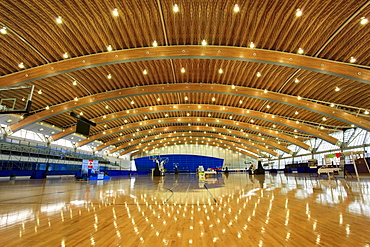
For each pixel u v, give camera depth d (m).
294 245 2.95
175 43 14.16
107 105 24.64
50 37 13.02
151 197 8.01
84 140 35.72
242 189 10.75
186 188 11.88
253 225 3.96
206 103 26.66
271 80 18.30
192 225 3.99
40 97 19.80
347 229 3.66
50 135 29.59
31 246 3.03
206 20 12.32
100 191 10.46
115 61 14.53
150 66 17.28
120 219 4.53
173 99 25.53
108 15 11.63
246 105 25.42
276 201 6.71
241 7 11.12
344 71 13.42
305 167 33.72
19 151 25.16
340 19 10.93
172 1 11.02
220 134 44.75
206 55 14.16
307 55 13.73
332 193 8.45
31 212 5.32
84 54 14.81
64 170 32.81
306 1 10.18
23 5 10.64
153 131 39.34
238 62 16.20
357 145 26.09
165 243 3.06
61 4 10.72
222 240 3.16
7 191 10.48
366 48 12.30
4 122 22.88
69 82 18.31
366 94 17.41
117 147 45.72
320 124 26.34
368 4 9.73
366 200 6.65
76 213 5.18
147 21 12.34
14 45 13.20
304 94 19.31
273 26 11.91
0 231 3.74
